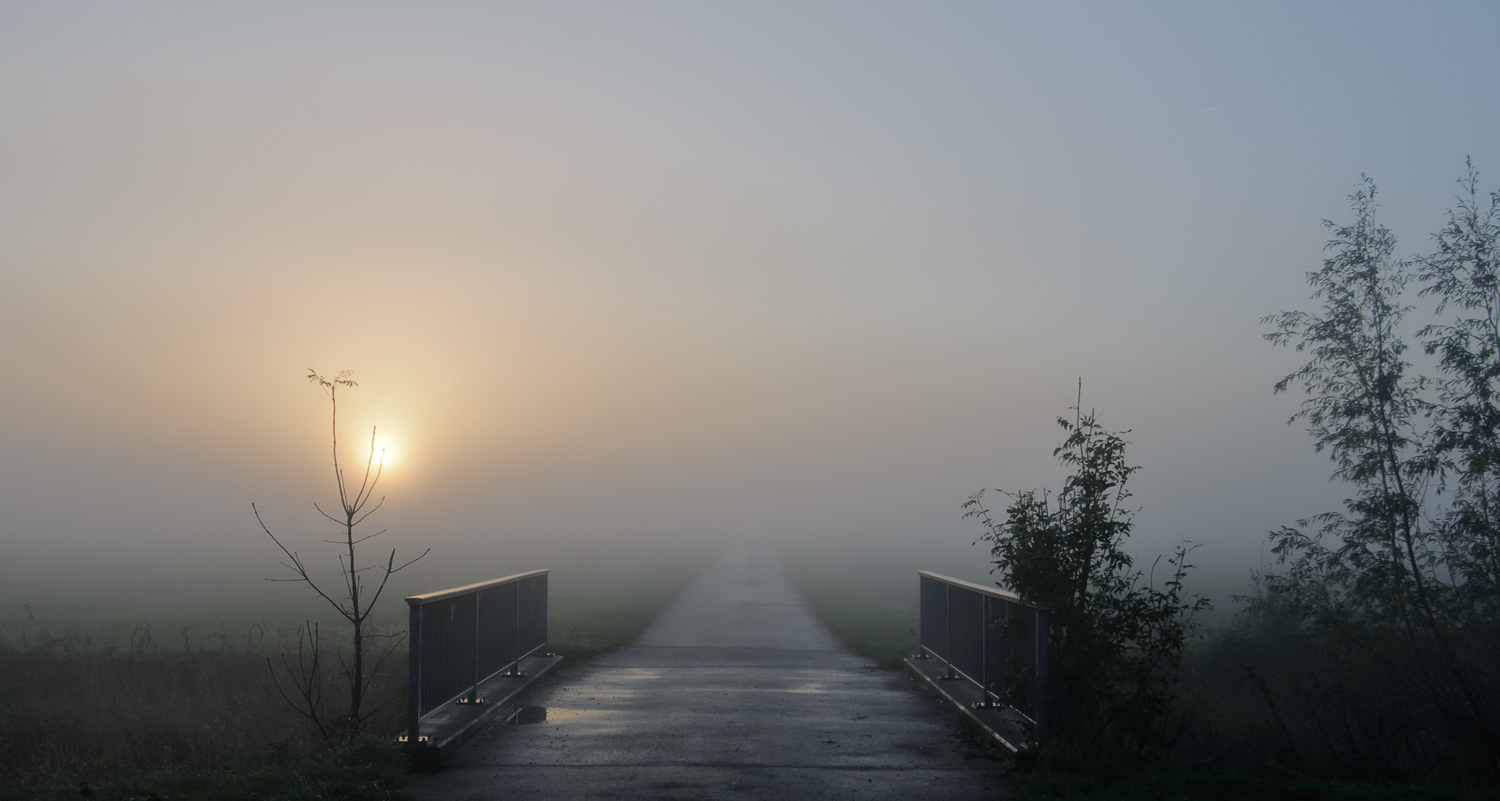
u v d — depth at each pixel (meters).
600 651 16.95
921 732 9.81
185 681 13.84
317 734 10.11
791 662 15.88
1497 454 10.56
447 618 9.21
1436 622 11.22
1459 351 10.98
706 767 8.16
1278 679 13.20
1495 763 9.95
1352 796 7.40
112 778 8.78
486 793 7.24
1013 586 9.10
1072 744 8.25
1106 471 9.07
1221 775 7.87
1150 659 8.71
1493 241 10.94
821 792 7.40
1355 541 11.77
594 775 7.83
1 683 13.59
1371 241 11.91
